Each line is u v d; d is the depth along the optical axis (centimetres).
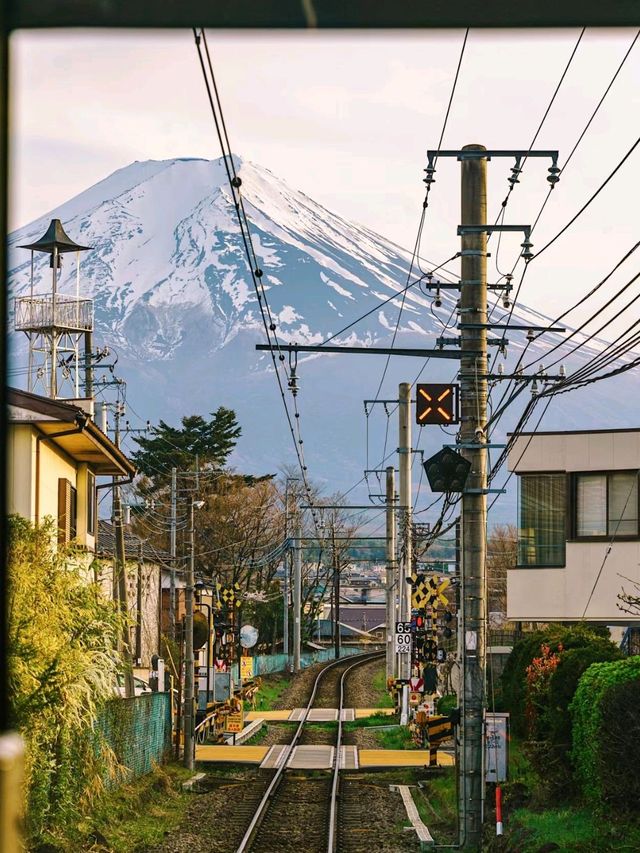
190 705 3647
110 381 4928
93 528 3622
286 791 3244
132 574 5109
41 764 1903
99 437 3111
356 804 2995
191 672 3659
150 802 2830
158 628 5697
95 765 2206
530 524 4150
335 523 11600
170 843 2361
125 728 2898
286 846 2408
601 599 4000
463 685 2359
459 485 2272
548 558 4116
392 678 6081
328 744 4547
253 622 9956
